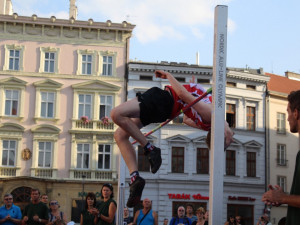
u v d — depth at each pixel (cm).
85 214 1056
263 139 4388
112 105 4050
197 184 4081
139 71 4109
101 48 4125
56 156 3931
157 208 4019
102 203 1042
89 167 3953
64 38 4094
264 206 4278
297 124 431
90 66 4103
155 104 590
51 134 3953
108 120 3991
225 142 687
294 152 4550
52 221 1269
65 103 4009
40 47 4059
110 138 3991
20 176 3816
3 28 4044
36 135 3938
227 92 4275
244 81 4388
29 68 4022
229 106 4312
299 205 402
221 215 585
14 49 4038
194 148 4122
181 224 1285
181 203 4050
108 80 4078
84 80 4050
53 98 4012
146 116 588
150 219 1202
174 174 4059
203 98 670
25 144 3922
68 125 3988
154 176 4044
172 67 4134
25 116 3959
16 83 3969
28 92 3991
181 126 4122
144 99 586
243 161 4266
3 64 4000
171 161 4084
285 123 4550
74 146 3950
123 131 623
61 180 3875
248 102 4391
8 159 3897
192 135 4128
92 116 4012
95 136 3978
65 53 4084
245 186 4241
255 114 4409
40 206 1228
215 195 588
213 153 597
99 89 4041
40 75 4016
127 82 4088
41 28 4075
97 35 4128
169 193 4031
